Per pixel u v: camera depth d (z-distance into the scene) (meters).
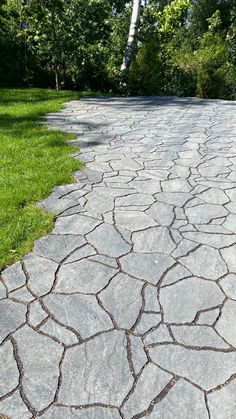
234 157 4.29
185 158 4.22
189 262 2.44
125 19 10.65
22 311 2.04
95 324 1.97
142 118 6.20
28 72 9.85
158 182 3.56
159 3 14.16
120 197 3.24
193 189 3.43
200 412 1.57
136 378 1.70
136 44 9.84
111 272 2.33
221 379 1.71
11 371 1.72
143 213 2.99
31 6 8.62
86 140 4.80
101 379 1.70
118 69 9.70
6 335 1.89
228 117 6.44
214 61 9.24
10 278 2.27
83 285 2.22
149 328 1.96
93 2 8.66
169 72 10.23
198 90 9.48
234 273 2.35
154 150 4.48
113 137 4.98
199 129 5.53
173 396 1.63
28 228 2.71
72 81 9.86
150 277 2.30
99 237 2.66
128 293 2.17
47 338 1.88
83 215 2.93
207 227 2.82
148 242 2.62
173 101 8.15
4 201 3.03
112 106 7.23
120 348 1.84
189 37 17.20
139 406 1.59
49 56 9.46
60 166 3.76
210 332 1.94
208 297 2.16
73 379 1.69
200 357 1.80
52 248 2.54
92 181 3.54
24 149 4.23
